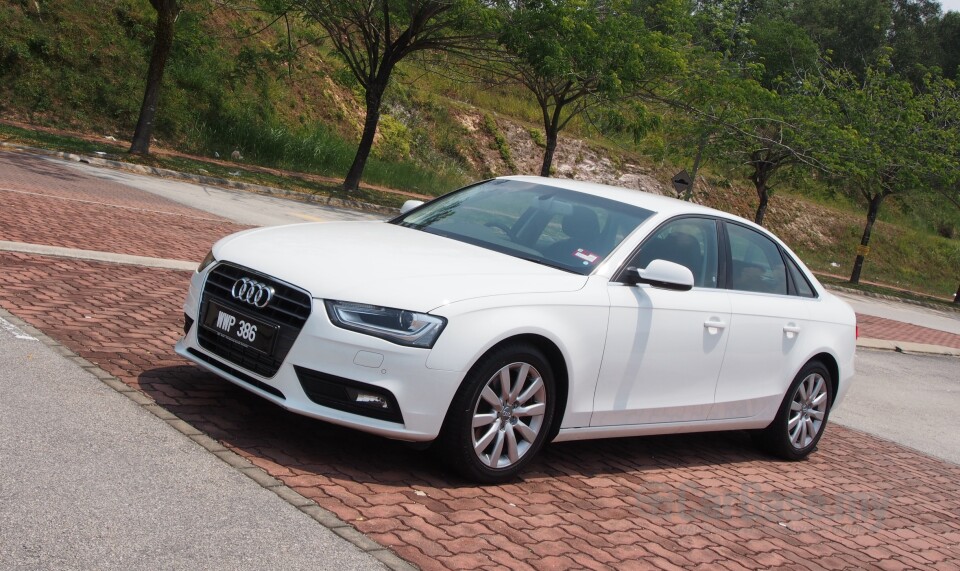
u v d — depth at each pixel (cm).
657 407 555
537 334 473
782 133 3044
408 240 531
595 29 2608
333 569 344
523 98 4669
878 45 6900
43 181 1504
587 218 573
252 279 469
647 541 443
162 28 2358
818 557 475
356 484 436
